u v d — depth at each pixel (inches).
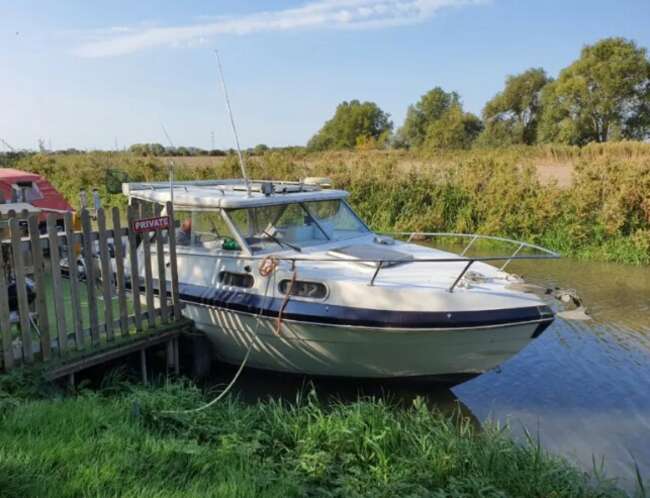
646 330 339.0
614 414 239.6
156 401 197.5
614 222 545.3
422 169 695.1
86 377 243.1
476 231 618.8
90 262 230.1
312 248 289.9
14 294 231.5
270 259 258.8
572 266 508.4
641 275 473.1
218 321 273.4
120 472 139.7
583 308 239.3
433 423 209.9
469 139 2610.7
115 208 237.6
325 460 174.1
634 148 826.8
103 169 869.2
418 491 160.6
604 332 336.5
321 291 249.4
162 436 175.5
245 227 279.7
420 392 263.9
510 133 2534.5
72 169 896.9
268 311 254.7
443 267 271.6
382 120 3134.8
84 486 130.7
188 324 270.5
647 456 207.9
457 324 229.9
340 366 259.1
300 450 183.8
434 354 242.4
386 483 164.6
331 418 202.1
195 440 171.5
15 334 229.6
